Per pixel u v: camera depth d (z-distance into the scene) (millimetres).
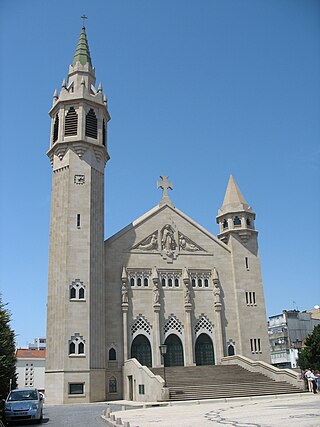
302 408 28062
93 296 51062
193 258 59812
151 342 54938
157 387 41875
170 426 22000
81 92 57062
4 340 38250
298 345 69812
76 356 47906
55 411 37438
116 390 51594
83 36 63125
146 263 57719
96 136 57125
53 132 57781
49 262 52250
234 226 62594
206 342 57281
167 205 61250
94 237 53375
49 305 50531
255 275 61031
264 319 59438
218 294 58750
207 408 32812
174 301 57344
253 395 42656
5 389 37156
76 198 53500
